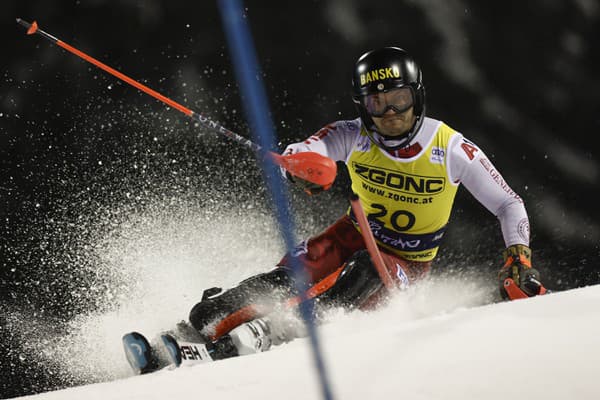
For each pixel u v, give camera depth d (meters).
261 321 11.59
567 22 41.44
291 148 13.12
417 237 14.15
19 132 31.53
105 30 35.91
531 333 6.55
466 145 13.52
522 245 12.80
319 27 39.03
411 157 13.41
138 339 10.84
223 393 6.46
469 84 38.97
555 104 38.94
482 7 40.91
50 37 12.38
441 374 5.83
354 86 13.07
